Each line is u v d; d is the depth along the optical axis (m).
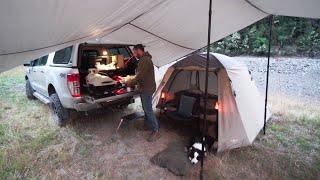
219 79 4.15
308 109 6.20
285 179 3.26
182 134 4.62
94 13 2.29
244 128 3.97
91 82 4.35
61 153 3.85
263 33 17.05
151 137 4.36
